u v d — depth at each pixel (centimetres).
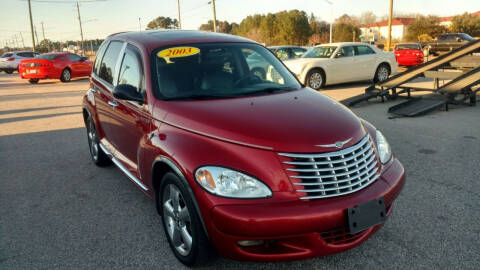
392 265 288
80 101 1217
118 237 341
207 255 270
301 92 358
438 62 1059
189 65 360
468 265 285
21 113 1013
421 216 359
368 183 272
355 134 283
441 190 416
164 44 379
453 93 834
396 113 811
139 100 337
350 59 1338
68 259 308
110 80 436
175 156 271
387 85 1003
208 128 278
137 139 353
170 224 306
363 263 292
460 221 348
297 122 281
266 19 7294
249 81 364
